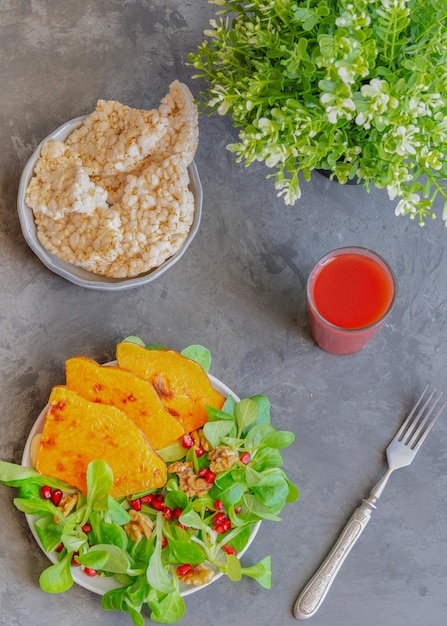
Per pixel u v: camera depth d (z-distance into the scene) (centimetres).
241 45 86
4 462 90
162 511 91
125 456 90
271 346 96
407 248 98
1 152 97
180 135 92
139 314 96
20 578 92
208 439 90
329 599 94
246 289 97
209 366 95
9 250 96
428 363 97
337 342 92
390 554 94
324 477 95
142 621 88
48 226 92
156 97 98
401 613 94
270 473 90
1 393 94
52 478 91
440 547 95
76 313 96
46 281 96
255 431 91
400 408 96
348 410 96
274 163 82
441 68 81
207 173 97
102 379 90
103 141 93
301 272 97
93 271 93
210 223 97
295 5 80
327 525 94
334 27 83
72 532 89
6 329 95
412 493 95
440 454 96
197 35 98
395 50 82
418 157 82
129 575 90
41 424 91
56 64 97
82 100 97
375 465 95
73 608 92
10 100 97
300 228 97
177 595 88
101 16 98
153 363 91
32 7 98
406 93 80
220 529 90
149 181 92
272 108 86
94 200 91
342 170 86
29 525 91
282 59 85
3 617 92
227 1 90
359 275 91
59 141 93
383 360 97
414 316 97
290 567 94
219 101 85
